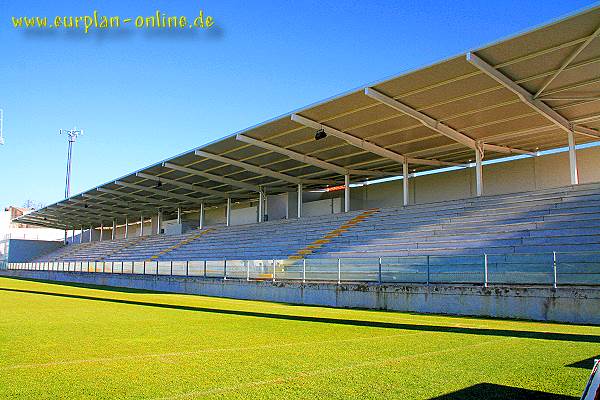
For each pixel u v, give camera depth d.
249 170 28.81
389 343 8.12
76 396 4.79
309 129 21.50
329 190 35.47
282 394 4.85
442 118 19.12
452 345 7.89
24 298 18.39
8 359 6.68
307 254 25.28
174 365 6.27
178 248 37.69
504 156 25.59
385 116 19.25
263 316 12.73
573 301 11.83
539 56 13.69
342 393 4.88
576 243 16.02
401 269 16.09
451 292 14.16
